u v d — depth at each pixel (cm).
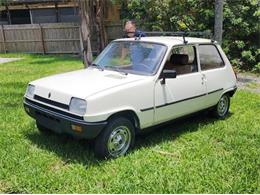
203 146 544
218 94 657
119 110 472
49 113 481
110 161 476
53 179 426
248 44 1392
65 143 539
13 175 435
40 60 1709
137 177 434
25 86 983
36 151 508
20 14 2467
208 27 1383
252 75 1290
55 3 2256
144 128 522
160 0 1475
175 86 549
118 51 589
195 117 691
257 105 804
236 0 1349
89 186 413
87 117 443
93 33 1789
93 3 1697
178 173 449
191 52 595
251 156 505
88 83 491
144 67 536
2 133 582
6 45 2173
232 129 626
